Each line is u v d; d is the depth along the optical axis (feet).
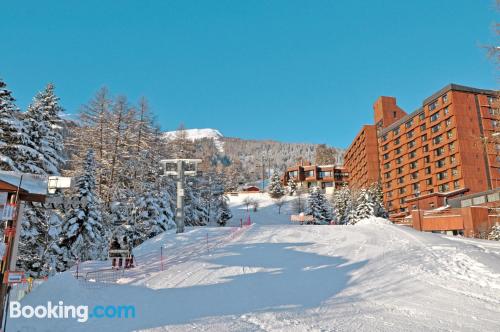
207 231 88.99
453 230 162.71
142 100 132.16
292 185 353.31
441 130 224.12
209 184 206.49
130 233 101.50
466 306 34.73
